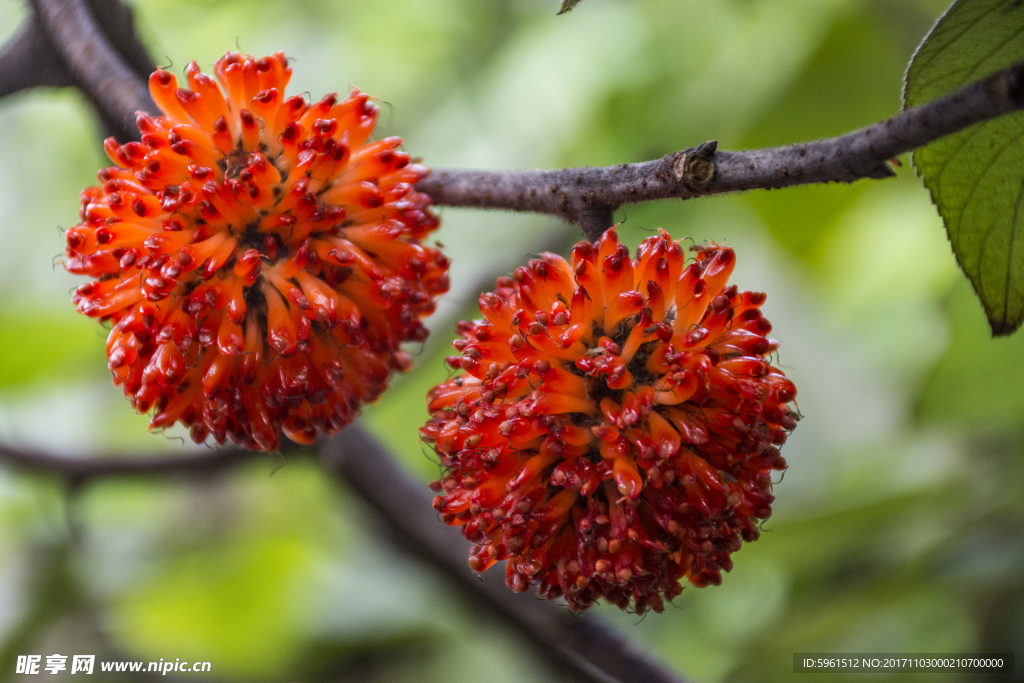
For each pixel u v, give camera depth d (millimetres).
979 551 281
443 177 252
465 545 284
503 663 341
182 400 249
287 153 247
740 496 241
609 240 242
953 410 289
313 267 246
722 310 241
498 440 243
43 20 267
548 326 242
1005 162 239
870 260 324
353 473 287
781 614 292
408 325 250
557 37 320
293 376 247
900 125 228
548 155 326
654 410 242
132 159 246
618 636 264
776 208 304
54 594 333
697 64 306
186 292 246
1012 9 234
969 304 288
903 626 289
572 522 244
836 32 295
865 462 323
